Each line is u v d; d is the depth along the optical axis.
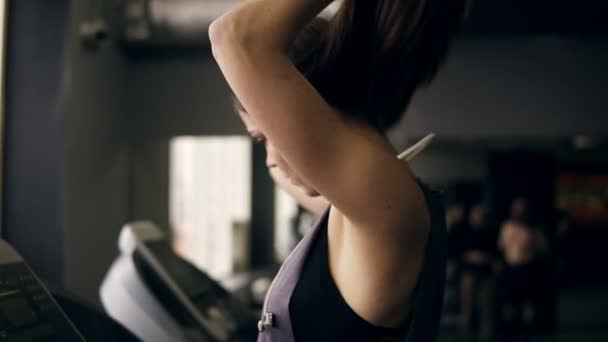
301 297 0.64
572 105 6.78
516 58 6.82
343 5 0.67
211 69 7.01
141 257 1.76
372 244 0.59
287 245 11.02
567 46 6.77
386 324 0.63
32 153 5.45
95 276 6.16
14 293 0.71
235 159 12.40
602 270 13.86
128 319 1.63
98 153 6.23
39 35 5.45
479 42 6.84
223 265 11.72
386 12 0.66
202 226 10.50
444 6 0.66
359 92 0.66
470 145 12.86
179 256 2.02
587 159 14.14
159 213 8.09
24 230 5.45
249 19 0.58
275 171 0.94
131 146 7.02
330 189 0.58
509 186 12.30
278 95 0.57
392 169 0.60
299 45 0.69
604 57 6.73
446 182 13.48
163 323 1.63
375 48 0.66
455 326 8.38
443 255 0.67
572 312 10.26
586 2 6.03
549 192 12.24
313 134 0.57
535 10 6.15
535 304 8.17
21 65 5.46
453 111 6.88
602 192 13.95
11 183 5.45
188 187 9.71
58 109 5.46
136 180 7.09
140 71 7.01
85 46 5.83
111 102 6.53
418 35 0.66
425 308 0.63
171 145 8.66
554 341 7.71
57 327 0.74
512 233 7.64
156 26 5.93
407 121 6.91
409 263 0.61
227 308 2.13
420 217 0.60
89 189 6.02
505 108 6.85
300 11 0.59
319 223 0.67
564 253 13.80
